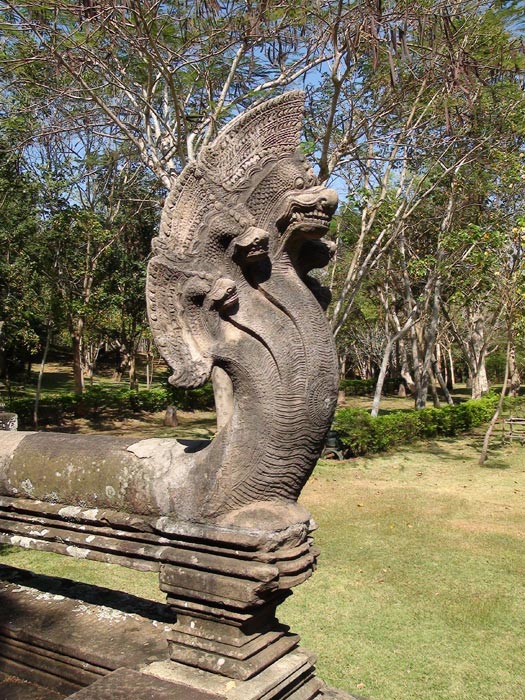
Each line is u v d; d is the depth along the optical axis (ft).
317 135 33.45
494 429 55.47
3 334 47.44
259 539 6.72
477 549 21.27
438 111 31.09
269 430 6.99
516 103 32.12
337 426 41.04
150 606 9.46
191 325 7.22
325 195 7.07
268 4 24.54
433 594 17.21
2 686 8.39
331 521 24.64
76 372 59.47
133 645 7.91
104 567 18.54
